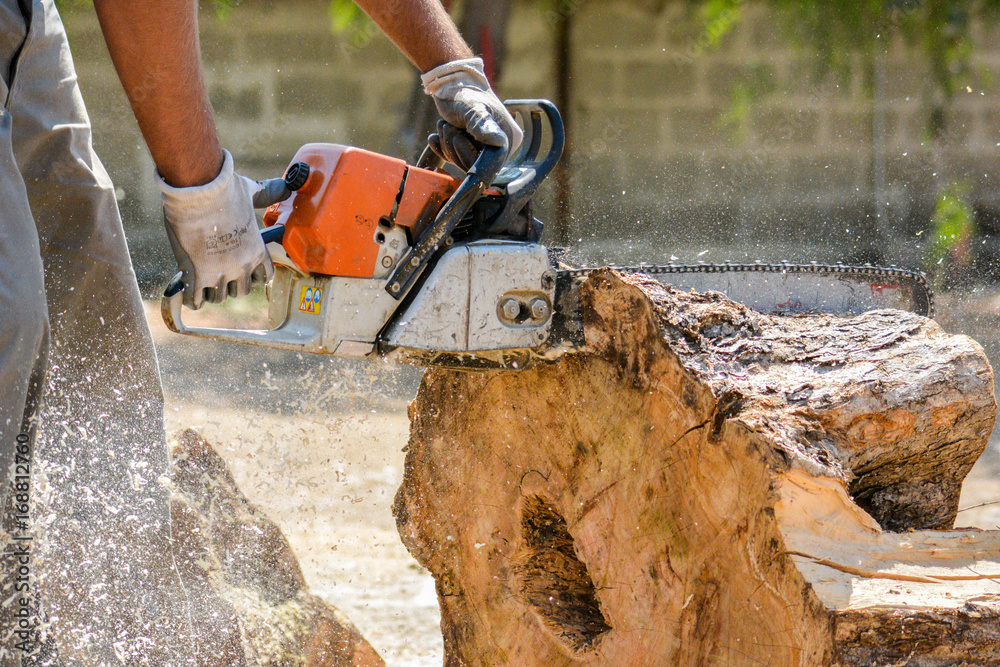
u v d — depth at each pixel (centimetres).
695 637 270
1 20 276
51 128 310
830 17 1252
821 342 293
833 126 1298
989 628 221
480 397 355
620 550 299
